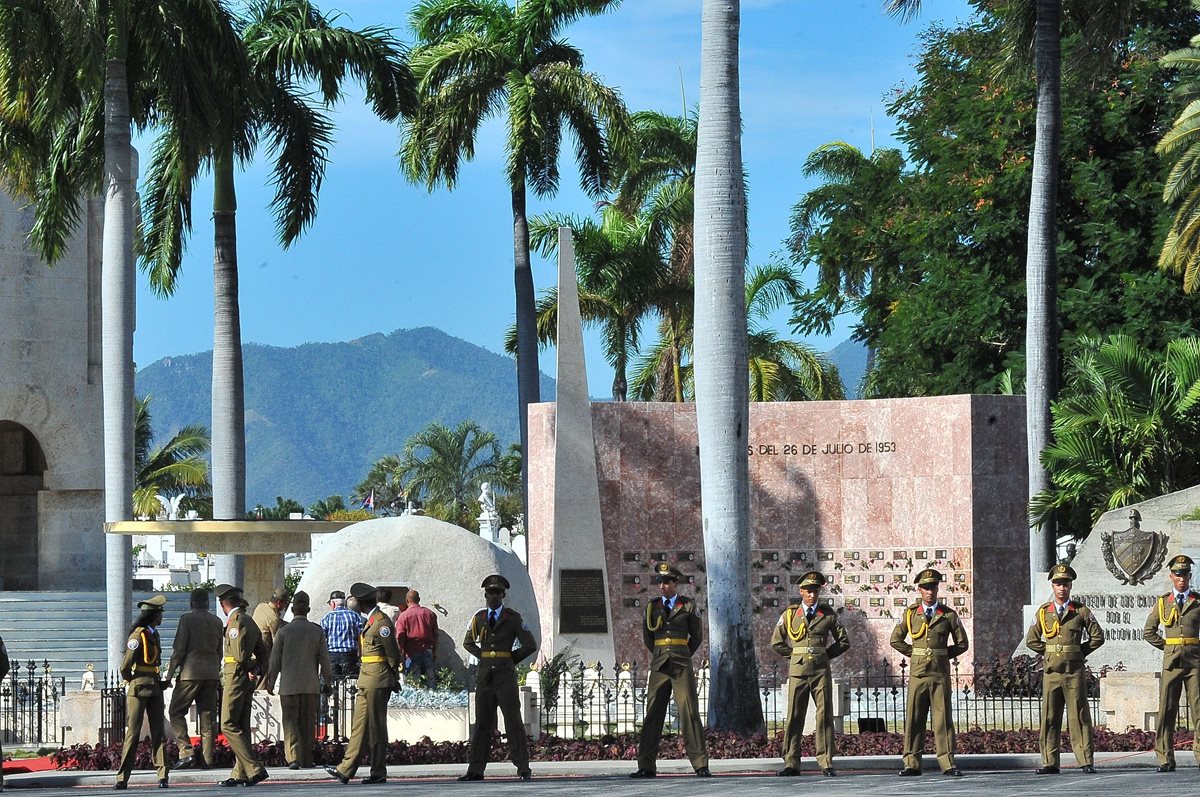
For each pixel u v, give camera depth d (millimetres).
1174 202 63969
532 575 53219
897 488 52969
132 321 48562
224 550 48281
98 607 62469
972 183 67750
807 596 30344
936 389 69375
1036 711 43344
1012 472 52562
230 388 57188
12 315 70750
